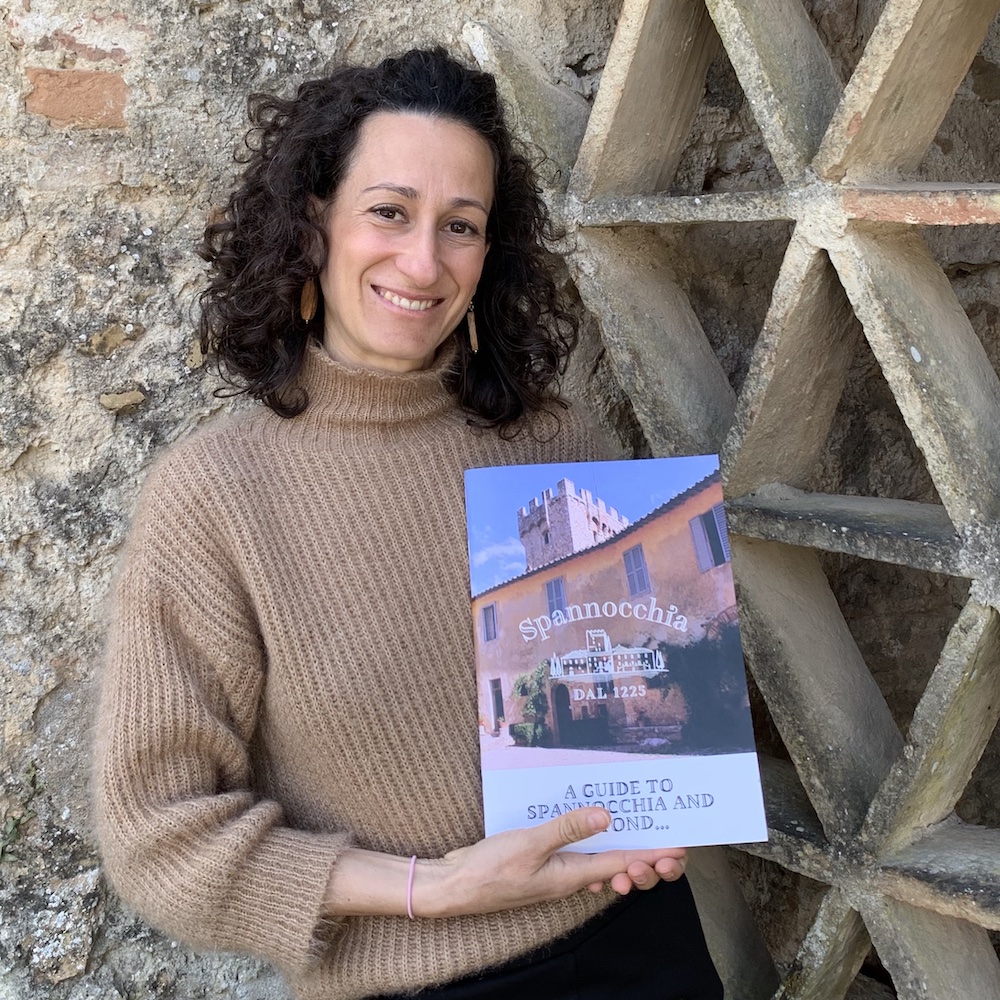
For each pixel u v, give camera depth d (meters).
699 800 1.07
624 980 1.16
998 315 2.05
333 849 1.05
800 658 1.43
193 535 1.08
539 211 1.37
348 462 1.16
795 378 1.38
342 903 1.04
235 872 1.03
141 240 1.47
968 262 2.01
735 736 1.09
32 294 1.41
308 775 1.13
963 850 1.31
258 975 1.62
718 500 1.14
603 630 1.11
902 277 1.26
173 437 1.52
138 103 1.45
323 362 1.17
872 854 1.31
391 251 1.12
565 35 1.74
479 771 1.12
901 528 1.28
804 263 1.27
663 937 1.21
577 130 1.66
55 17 1.38
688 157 1.85
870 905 1.32
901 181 1.30
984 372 1.29
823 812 1.37
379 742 1.10
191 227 1.50
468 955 1.08
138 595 1.07
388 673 1.10
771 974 1.73
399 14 1.61
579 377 1.80
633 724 1.09
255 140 1.52
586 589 1.11
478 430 1.26
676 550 1.13
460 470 1.21
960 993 1.31
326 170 1.16
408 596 1.13
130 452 1.49
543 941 1.11
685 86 1.56
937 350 1.24
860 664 1.51
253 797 1.11
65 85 1.40
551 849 1.01
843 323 1.38
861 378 1.98
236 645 1.08
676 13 1.45
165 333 1.50
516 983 1.10
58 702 1.47
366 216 1.12
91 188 1.43
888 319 1.21
